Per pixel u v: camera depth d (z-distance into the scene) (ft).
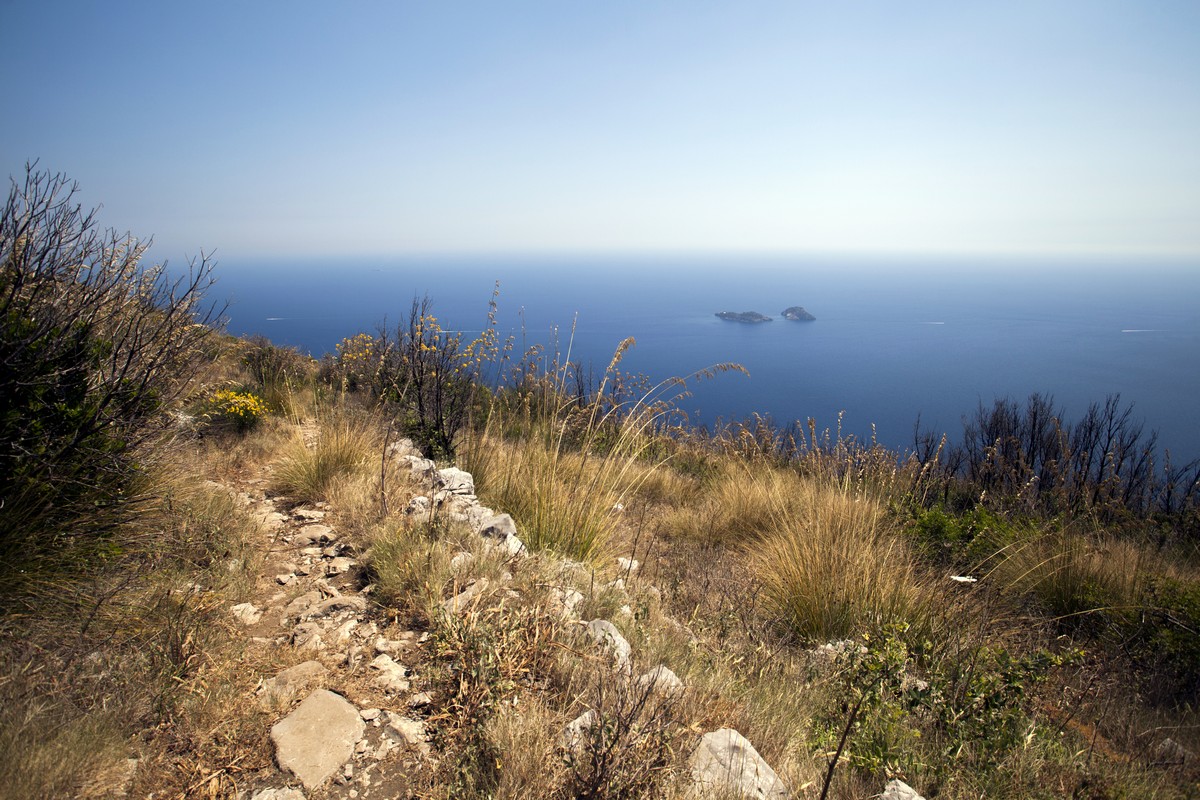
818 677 10.02
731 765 6.50
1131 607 12.60
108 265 9.54
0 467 7.55
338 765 6.14
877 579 12.76
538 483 14.66
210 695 6.89
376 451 18.03
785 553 14.37
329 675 7.66
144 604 8.02
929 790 7.39
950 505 21.88
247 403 20.43
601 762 5.73
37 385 8.06
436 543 10.76
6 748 5.24
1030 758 7.98
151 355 9.93
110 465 8.80
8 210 8.19
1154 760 8.36
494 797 5.67
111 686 6.54
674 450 28.25
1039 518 18.26
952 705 8.72
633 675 7.45
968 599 13.20
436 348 23.30
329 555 11.48
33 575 7.18
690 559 15.80
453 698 7.08
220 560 10.19
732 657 9.85
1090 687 10.36
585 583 11.11
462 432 21.61
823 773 7.28
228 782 5.80
